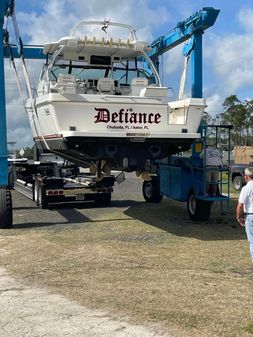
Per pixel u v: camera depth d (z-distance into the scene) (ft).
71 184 47.55
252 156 81.51
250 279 21.71
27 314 17.16
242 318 16.71
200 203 37.09
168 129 30.76
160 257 25.94
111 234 32.40
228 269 23.53
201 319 16.60
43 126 32.68
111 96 29.68
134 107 30.07
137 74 35.47
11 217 34.24
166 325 16.06
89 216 40.22
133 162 30.89
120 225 35.86
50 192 43.96
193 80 39.99
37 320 16.58
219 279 21.66
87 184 45.96
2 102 34.81
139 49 33.35
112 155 30.35
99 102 29.45
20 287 20.44
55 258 25.71
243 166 62.69
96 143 29.96
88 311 17.40
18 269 23.48
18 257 25.99
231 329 15.74
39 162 56.44
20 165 60.80
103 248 28.04
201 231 33.65
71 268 23.61
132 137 29.53
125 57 35.01
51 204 46.57
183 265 24.26
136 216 40.16
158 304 18.12
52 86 30.07
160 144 31.53
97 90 33.37
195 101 30.89
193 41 39.83
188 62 41.14
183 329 15.72
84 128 29.40
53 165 56.29
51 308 17.75
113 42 32.63
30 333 15.51
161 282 21.08
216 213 41.86
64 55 33.42
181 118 31.89
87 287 20.38
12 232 33.06
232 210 43.62
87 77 34.30
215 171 36.27
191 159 37.35
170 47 44.68
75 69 33.91
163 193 43.50
